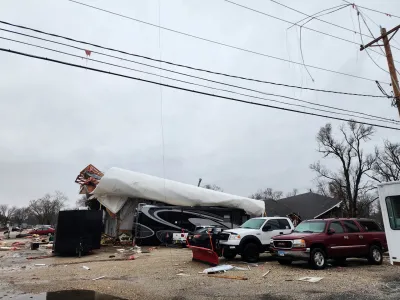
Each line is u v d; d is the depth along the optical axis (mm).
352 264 13422
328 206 42156
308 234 12547
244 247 13828
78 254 18062
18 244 27453
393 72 14188
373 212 55938
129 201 26328
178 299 7941
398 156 46656
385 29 14492
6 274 11984
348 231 13203
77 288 9367
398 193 8867
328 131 47438
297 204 45125
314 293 8266
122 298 8172
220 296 8141
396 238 8789
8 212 126750
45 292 8906
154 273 11711
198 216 25016
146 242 23109
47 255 18297
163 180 26828
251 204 28172
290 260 13188
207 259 13766
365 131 45438
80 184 33375
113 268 13047
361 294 8094
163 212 23953
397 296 7863
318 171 49594
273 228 15016
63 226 17844
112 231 27188
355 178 46375
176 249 21016
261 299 7809
